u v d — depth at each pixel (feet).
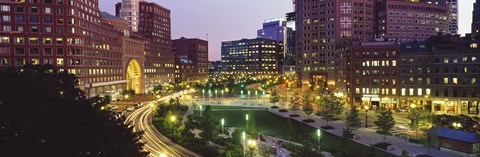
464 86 340.39
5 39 412.77
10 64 414.41
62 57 434.30
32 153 88.53
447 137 198.80
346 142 191.01
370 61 386.32
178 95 563.48
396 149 203.31
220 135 243.81
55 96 116.26
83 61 454.81
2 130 92.99
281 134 255.50
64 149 94.48
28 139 91.66
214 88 601.21
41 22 426.92
